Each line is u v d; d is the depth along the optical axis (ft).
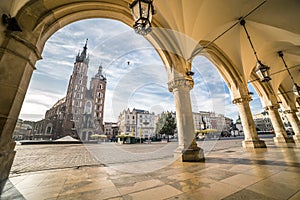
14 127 9.67
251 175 10.89
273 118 42.68
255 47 32.27
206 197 7.47
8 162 9.45
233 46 31.01
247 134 30.89
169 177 11.28
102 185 9.84
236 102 32.68
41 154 30.17
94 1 14.71
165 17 19.61
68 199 7.70
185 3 20.86
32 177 12.05
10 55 9.34
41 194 8.39
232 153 23.25
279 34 27.94
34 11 10.84
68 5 12.93
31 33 10.48
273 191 7.78
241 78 32.81
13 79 9.36
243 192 7.87
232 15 25.89
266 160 16.24
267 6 24.34
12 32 9.43
